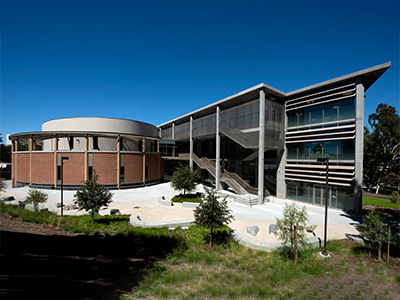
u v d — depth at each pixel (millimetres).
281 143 23578
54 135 27625
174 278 7207
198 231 13109
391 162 33188
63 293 5168
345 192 18781
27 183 28578
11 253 7430
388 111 33969
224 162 32906
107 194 14914
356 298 6684
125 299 5406
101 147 29406
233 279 7535
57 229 12445
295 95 23109
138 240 11242
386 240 9562
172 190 28641
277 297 6508
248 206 20500
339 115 19172
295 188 23016
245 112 23812
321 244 11219
